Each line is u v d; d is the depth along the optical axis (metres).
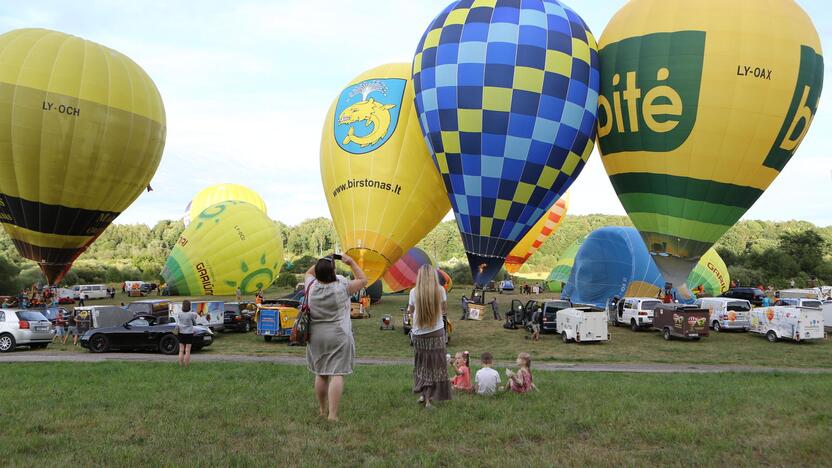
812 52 21.34
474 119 22.02
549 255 111.38
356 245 24.59
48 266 27.72
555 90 22.03
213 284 37.84
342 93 26.92
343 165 25.34
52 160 25.52
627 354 19.47
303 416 6.57
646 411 7.15
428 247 113.12
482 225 23.25
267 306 22.95
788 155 21.73
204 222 38.62
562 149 22.56
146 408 7.27
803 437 5.83
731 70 20.45
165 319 19.83
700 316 22.86
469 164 22.52
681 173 21.44
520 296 52.12
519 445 5.61
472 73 22.02
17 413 7.03
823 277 61.75
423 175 25.12
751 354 19.58
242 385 9.43
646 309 25.92
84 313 21.77
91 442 5.63
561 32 22.56
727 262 65.56
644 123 21.73
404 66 26.73
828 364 17.58
